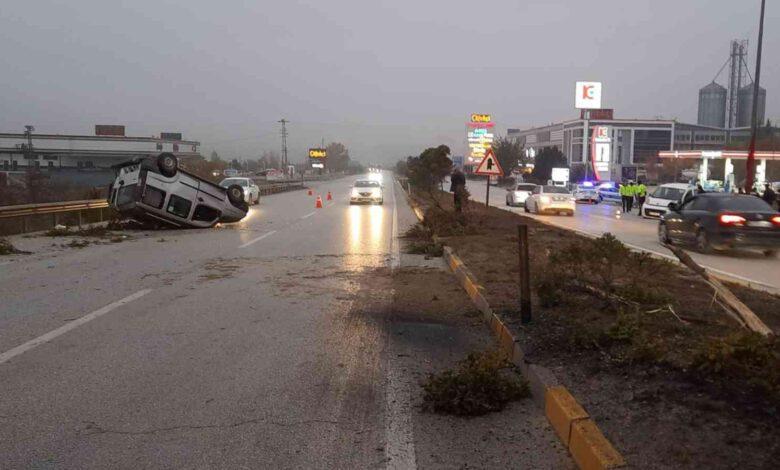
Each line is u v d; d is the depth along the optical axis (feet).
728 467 11.41
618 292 24.63
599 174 236.43
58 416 16.19
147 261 43.62
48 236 59.11
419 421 15.88
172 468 13.46
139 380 18.90
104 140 297.33
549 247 45.57
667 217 55.47
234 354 21.58
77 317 26.84
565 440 14.19
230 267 40.98
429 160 122.11
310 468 13.46
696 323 21.16
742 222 46.65
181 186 64.13
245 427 15.56
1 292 32.37
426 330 24.72
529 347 19.60
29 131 272.72
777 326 21.66
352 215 92.22
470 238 52.01
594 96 294.66
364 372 19.72
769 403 13.57
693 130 335.88
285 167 393.91
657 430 13.08
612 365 17.07
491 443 14.49
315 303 29.89
